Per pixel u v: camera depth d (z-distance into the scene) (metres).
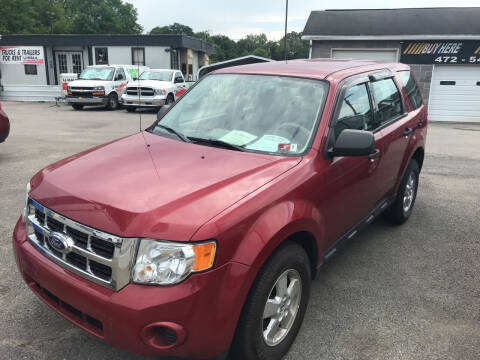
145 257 2.12
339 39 17.64
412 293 3.59
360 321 3.18
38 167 7.39
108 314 2.14
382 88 4.14
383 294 3.56
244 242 2.28
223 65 16.66
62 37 27.02
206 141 3.19
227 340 2.25
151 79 18.98
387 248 4.44
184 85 19.83
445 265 4.10
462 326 3.15
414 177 5.09
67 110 18.45
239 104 3.44
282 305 2.65
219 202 2.32
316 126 3.07
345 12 20.28
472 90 17.25
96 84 18.25
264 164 2.78
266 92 3.43
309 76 3.45
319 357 2.79
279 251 2.51
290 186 2.64
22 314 3.14
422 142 5.01
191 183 2.49
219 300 2.18
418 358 2.80
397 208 4.84
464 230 4.97
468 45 16.84
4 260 3.91
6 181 6.45
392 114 4.32
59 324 3.04
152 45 26.81
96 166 2.77
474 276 3.90
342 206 3.26
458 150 10.10
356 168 3.36
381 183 4.02
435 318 3.24
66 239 2.35
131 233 2.15
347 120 3.33
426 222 5.20
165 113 3.81
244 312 2.33
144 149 3.06
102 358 2.72
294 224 2.54
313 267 3.02
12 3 52.03
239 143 3.09
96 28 66.88
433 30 17.19
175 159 2.84
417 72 17.48
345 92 3.37
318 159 2.94
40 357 2.71
